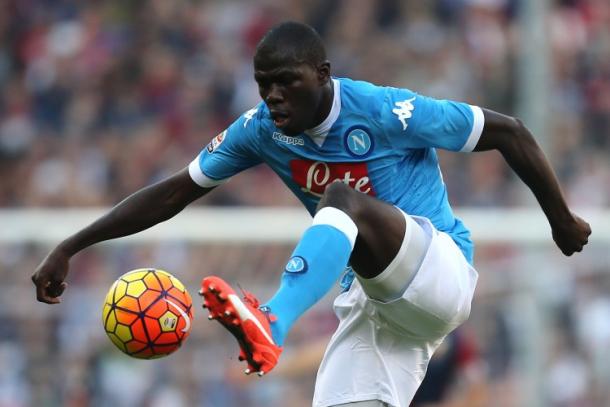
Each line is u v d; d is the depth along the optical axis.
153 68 45.62
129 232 18.09
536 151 17.00
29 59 46.84
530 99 30.72
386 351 17.64
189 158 43.44
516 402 30.12
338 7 46.94
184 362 29.80
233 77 45.66
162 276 16.61
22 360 29.84
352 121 16.36
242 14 47.31
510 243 30.89
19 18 47.62
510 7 45.31
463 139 16.70
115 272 30.67
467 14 45.38
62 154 43.41
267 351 14.38
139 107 44.78
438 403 26.50
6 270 30.05
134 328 16.22
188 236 30.41
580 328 30.78
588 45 44.81
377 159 16.55
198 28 46.91
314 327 29.39
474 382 26.86
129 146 43.31
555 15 44.78
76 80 45.75
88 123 44.44
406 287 16.56
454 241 17.38
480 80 43.81
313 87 15.80
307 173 16.77
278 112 15.76
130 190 42.47
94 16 47.47
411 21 46.00
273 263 30.45
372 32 46.12
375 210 16.00
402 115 16.36
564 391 30.53
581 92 43.50
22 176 43.22
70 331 30.08
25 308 29.98
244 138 17.12
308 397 29.16
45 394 29.78
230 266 30.47
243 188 39.84
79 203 42.25
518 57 43.72
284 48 15.63
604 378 30.78
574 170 40.47
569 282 30.84
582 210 38.84
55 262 17.95
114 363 29.95
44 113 45.09
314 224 15.60
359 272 16.52
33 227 30.20
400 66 44.97
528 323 30.42
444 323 17.12
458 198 37.59
